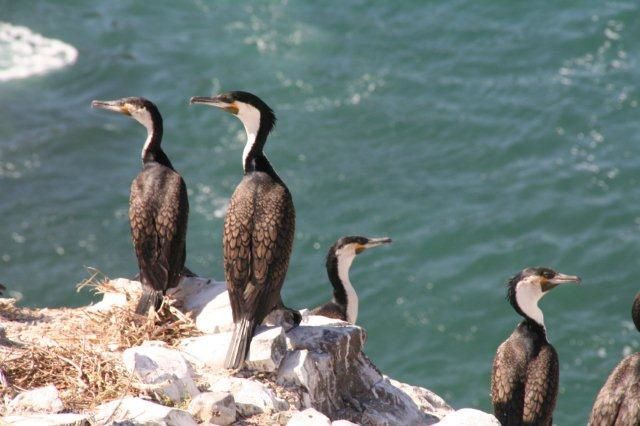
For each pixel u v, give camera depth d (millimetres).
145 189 10156
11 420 7504
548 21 38938
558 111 34125
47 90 36969
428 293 27422
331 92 36250
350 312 12281
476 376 24812
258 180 9430
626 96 34594
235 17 41188
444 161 32688
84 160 33281
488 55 37688
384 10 41031
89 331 9734
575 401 23453
